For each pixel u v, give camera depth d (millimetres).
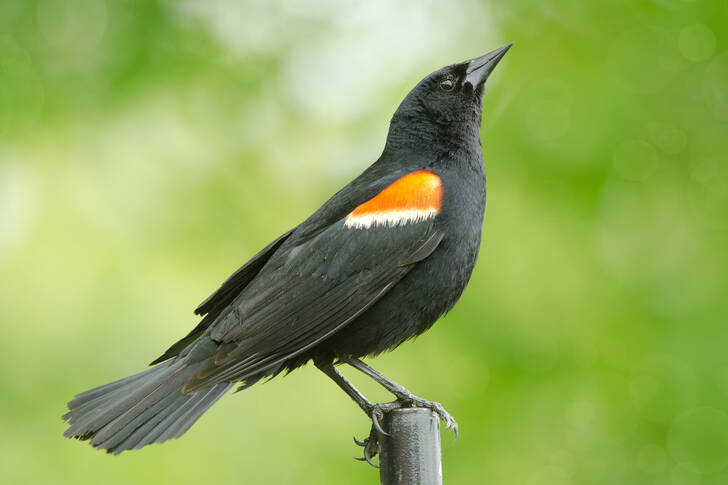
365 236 7992
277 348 7746
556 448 11594
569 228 12133
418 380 11945
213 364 7551
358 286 7895
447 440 11734
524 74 12711
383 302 7961
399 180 8320
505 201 12227
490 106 12633
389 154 8961
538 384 11742
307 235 8211
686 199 12352
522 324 11812
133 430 7246
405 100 9031
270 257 8461
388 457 6906
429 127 8859
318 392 12008
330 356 8133
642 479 11492
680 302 12016
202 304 8453
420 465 6812
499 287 11906
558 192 12234
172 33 12688
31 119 12531
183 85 12914
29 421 11484
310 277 7930
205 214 12836
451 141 8797
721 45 12562
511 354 11766
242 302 7895
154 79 12688
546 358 11766
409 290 7980
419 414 6898
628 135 12305
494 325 11828
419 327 8156
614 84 12531
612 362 11789
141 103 12742
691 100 12477
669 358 11766
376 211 8086
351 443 11695
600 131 12297
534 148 12344
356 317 7914
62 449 11422
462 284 8258
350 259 7941
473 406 11695
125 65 12562
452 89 8945
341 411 11906
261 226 12906
